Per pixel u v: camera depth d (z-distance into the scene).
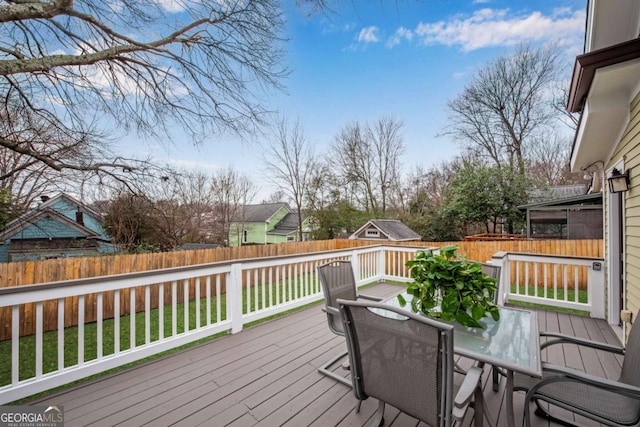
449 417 1.28
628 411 1.52
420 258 2.12
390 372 1.48
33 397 2.20
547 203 9.41
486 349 1.66
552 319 4.09
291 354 2.95
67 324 4.95
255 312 3.79
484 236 11.41
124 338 4.33
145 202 6.55
